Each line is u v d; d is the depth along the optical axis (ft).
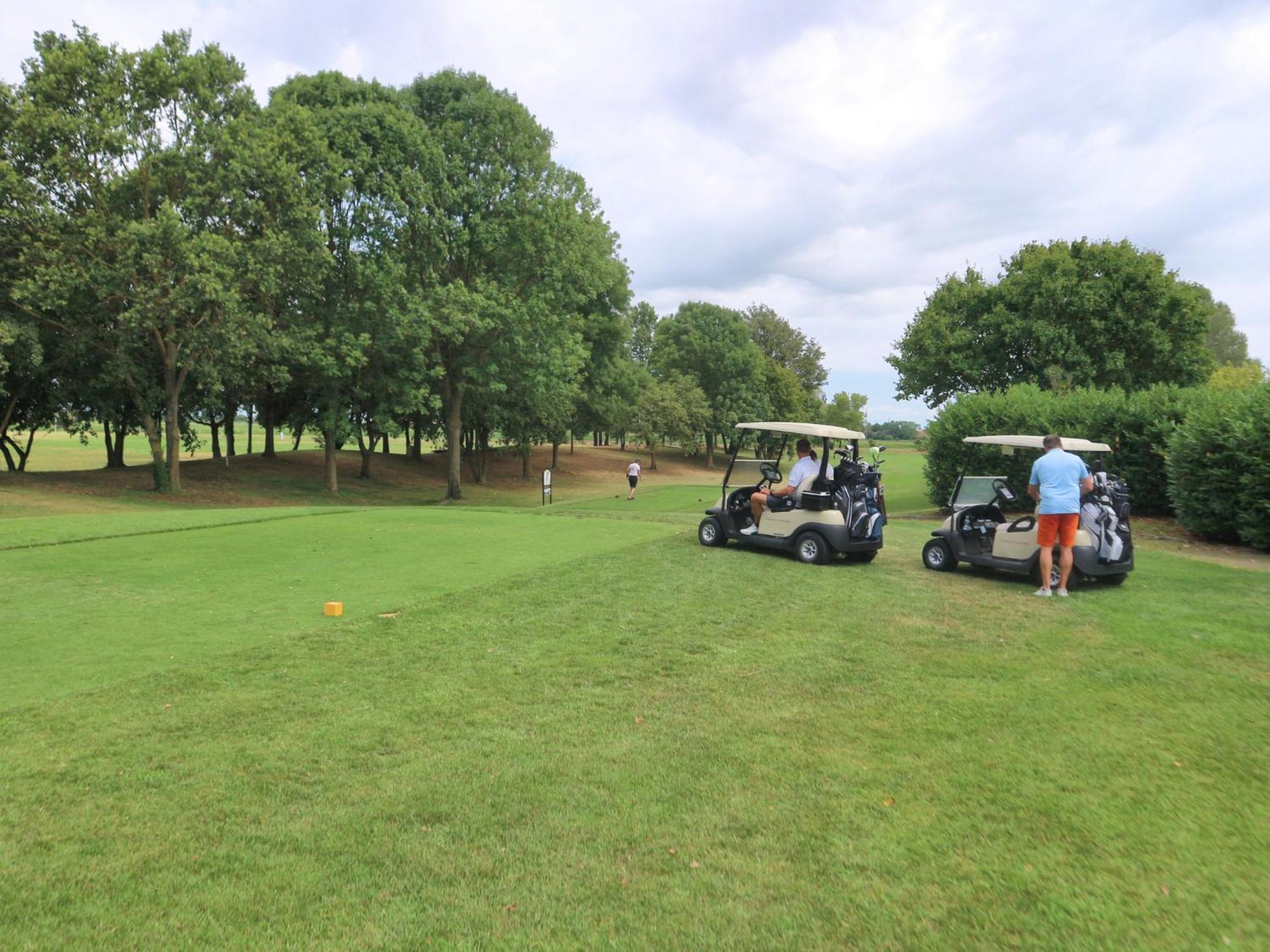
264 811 9.71
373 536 34.47
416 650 16.70
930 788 10.40
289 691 14.05
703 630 18.76
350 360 77.05
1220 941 7.17
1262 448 33.32
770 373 215.72
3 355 60.85
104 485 79.30
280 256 71.15
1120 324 84.99
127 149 63.72
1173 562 29.89
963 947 7.14
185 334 68.03
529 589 22.89
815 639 18.03
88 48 62.44
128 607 20.27
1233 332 191.31
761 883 8.20
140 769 10.81
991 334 91.35
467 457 152.05
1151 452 44.14
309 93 83.25
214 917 7.55
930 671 15.64
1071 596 23.15
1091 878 8.24
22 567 26.07
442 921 7.54
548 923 7.52
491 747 11.77
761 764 11.18
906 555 31.78
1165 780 10.57
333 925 7.47
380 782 10.57
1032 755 11.44
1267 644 17.48
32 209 60.34
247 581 23.82
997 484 28.45
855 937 7.29
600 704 13.66
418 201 77.15
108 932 7.29
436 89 87.15
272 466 114.73
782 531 29.63
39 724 12.30
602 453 218.79
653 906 7.80
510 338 85.46
